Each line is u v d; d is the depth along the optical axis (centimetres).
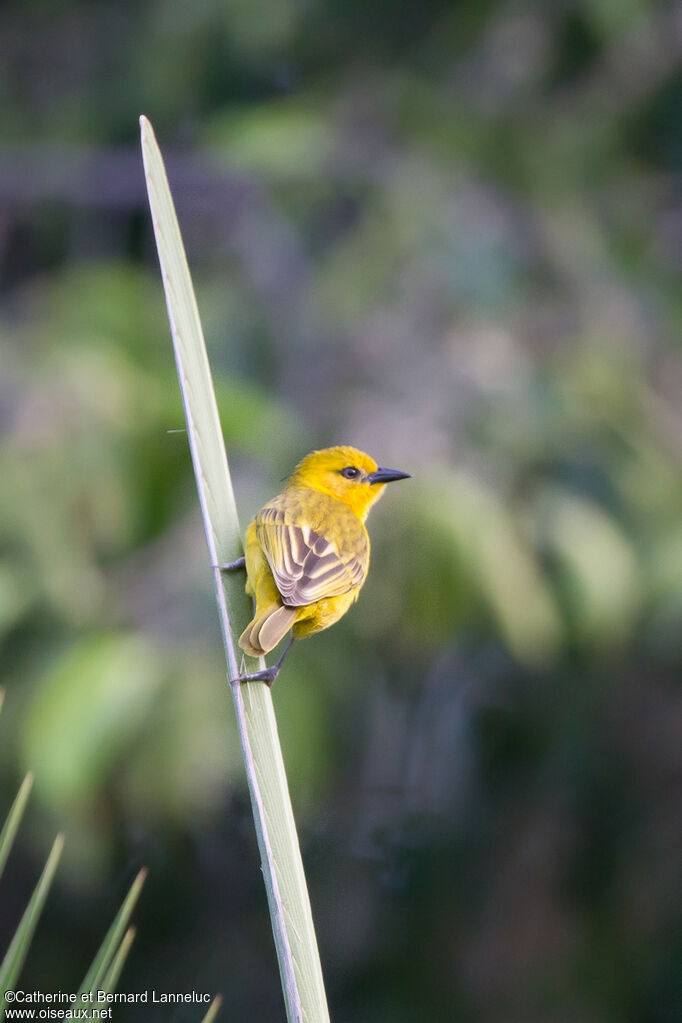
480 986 1216
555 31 1323
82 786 854
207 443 462
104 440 927
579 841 1245
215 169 1273
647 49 1317
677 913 1197
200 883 1241
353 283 1204
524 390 1109
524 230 1274
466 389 1102
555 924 1224
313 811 1259
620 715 1256
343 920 1254
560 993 1195
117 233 1323
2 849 306
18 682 921
